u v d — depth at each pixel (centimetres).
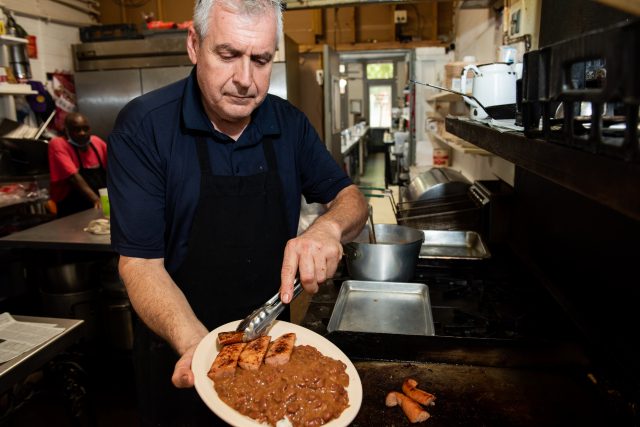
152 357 145
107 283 282
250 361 90
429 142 595
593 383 125
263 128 135
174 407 147
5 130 409
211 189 128
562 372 133
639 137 52
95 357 300
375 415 117
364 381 131
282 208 140
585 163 58
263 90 115
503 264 212
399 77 1227
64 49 535
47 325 160
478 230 261
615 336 132
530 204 218
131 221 120
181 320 105
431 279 201
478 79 165
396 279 191
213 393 85
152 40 467
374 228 225
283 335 102
